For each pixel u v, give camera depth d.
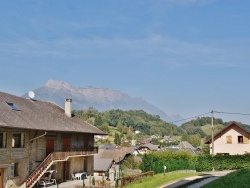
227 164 61.75
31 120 40.81
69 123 49.06
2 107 38.84
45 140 44.00
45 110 48.44
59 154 44.47
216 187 32.72
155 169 54.44
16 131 38.34
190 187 36.38
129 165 67.69
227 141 68.12
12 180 37.59
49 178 43.47
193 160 61.09
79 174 49.97
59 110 53.00
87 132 49.88
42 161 42.84
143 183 39.38
